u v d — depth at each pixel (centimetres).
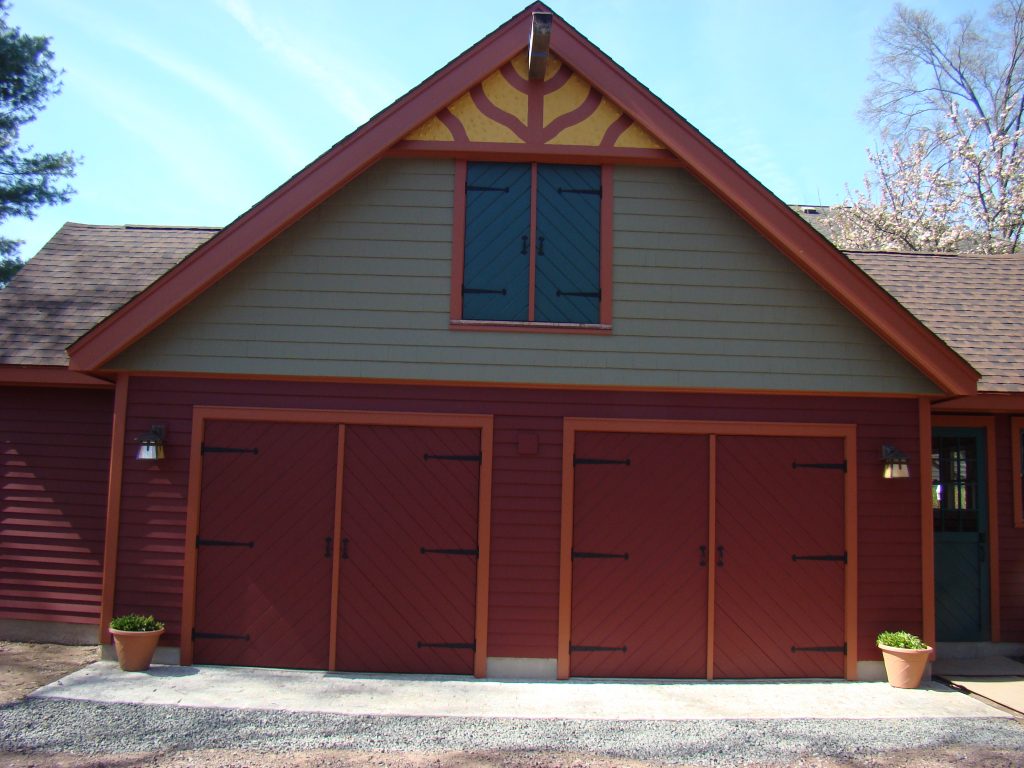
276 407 802
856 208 2419
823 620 800
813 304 816
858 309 795
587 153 806
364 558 790
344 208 812
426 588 787
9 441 912
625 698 726
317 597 789
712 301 812
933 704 730
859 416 818
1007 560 934
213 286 805
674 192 822
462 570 788
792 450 812
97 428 909
